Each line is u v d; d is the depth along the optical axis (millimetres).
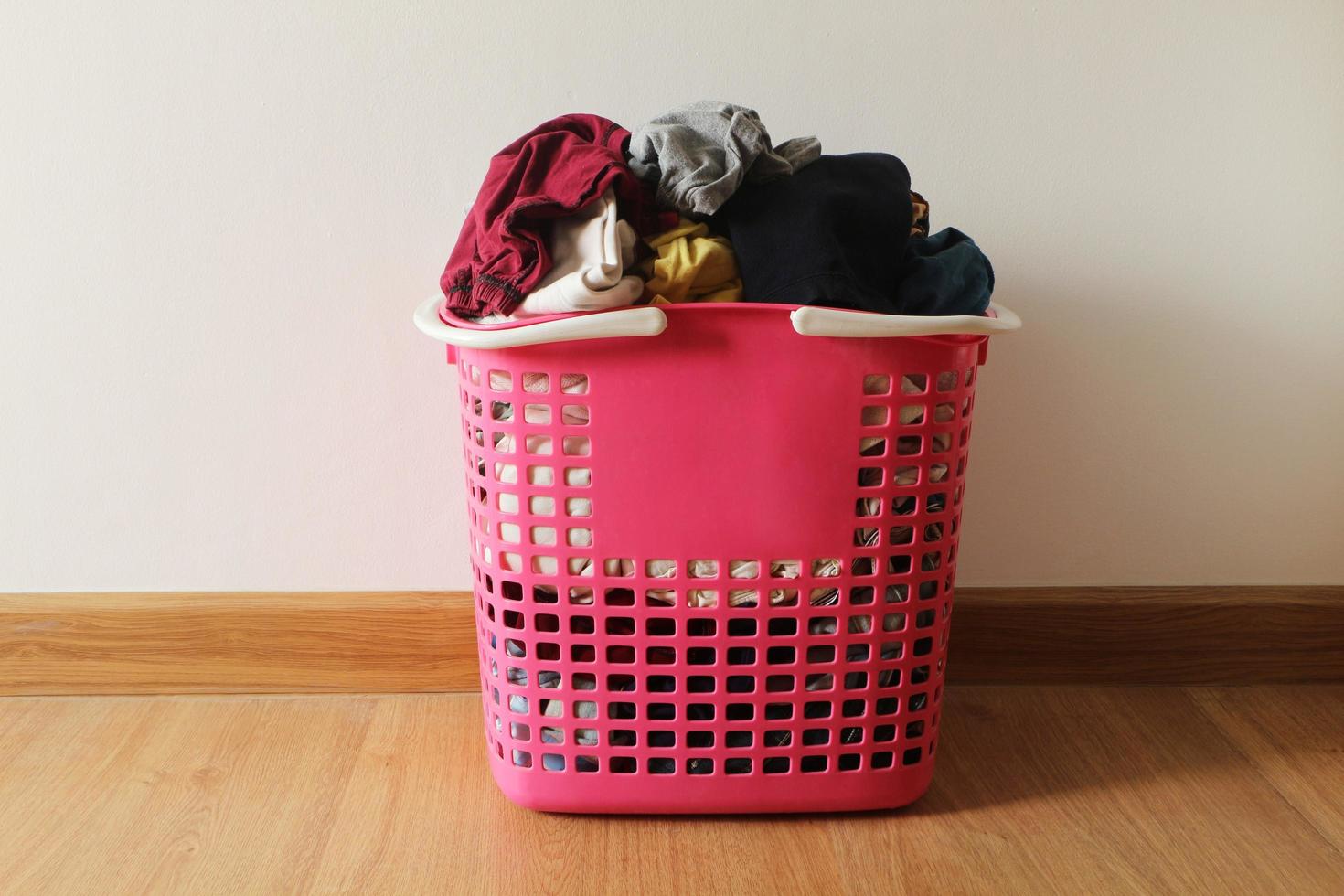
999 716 1202
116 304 1164
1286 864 947
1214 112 1143
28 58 1097
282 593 1242
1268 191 1163
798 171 927
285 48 1106
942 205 1166
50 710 1212
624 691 962
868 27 1116
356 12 1102
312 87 1116
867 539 932
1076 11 1115
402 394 1200
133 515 1226
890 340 872
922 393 897
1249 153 1153
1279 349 1208
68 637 1232
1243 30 1121
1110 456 1237
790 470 898
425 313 957
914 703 1004
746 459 894
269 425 1205
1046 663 1270
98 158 1125
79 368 1181
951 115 1141
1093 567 1270
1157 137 1148
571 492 901
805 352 870
